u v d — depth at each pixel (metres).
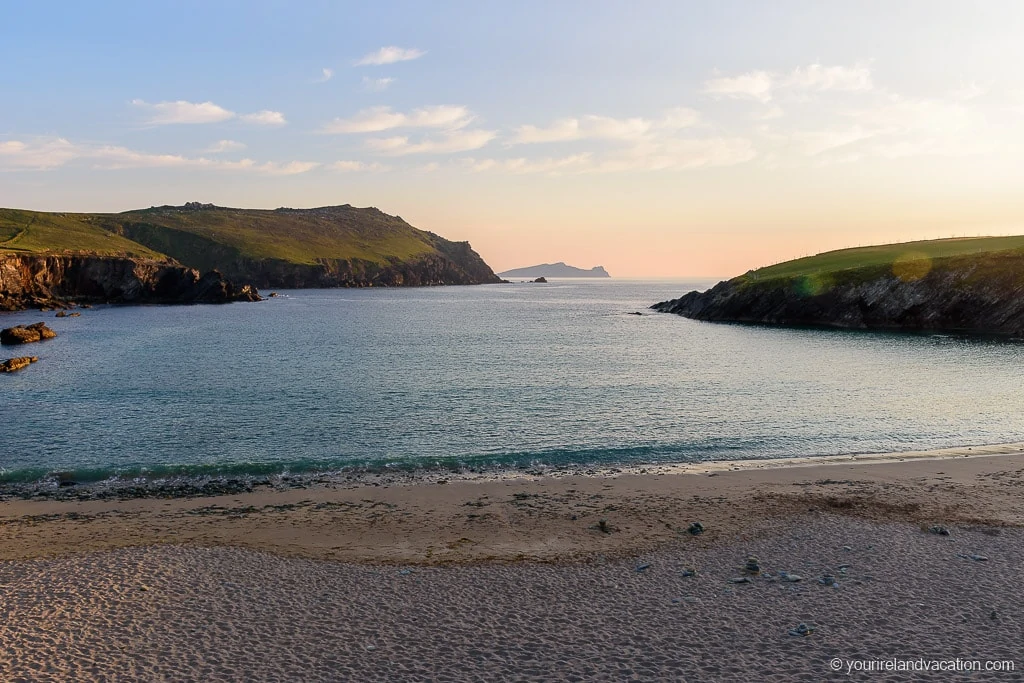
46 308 141.75
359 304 179.12
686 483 25.52
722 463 28.92
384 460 29.14
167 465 28.19
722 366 60.19
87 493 24.52
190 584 16.19
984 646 13.18
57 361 62.34
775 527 20.34
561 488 24.94
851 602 15.20
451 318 128.50
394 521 21.27
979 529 19.95
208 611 14.80
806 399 43.75
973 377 52.41
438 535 19.98
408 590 15.98
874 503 22.66
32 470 27.39
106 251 195.00
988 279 89.75
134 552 18.14
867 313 97.31
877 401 42.88
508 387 48.72
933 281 93.94
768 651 13.05
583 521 21.17
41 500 23.62
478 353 71.19
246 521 21.31
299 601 15.34
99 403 41.88
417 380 52.06
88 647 13.16
